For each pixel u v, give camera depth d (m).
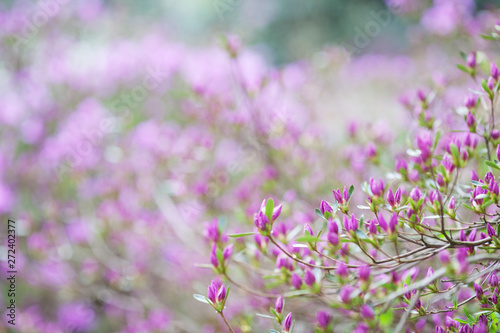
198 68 3.81
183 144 2.90
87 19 4.49
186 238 2.70
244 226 2.30
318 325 1.42
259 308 2.03
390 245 1.92
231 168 2.88
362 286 1.15
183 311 2.79
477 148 1.70
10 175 3.47
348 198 1.33
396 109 3.31
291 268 1.49
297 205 2.44
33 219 3.10
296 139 2.67
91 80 4.21
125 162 3.18
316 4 7.60
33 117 3.90
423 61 3.79
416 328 1.51
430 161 1.42
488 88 1.48
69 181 3.34
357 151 2.37
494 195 1.26
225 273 1.50
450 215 1.31
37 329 2.90
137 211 2.96
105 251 3.08
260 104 2.81
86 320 3.01
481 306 1.30
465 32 3.07
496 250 1.35
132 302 2.85
